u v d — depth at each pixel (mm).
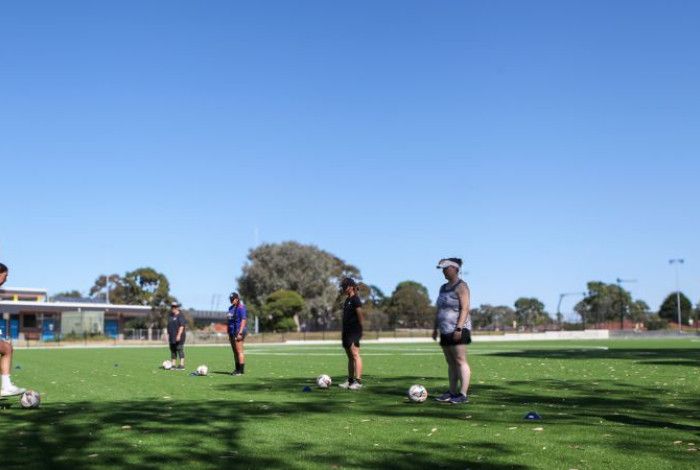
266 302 90750
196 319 106438
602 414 9617
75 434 8055
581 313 99750
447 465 6391
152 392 13172
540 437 7730
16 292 85625
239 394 12695
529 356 27656
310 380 16156
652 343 51625
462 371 11125
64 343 62656
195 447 7254
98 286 110938
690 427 8422
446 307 11250
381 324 93750
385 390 13398
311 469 6242
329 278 97125
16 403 11094
